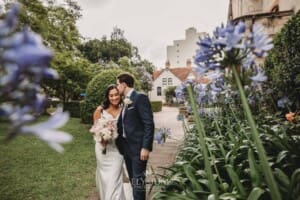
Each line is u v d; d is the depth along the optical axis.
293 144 2.87
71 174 5.68
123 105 3.67
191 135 5.13
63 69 16.97
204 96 3.89
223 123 5.03
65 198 4.39
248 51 1.26
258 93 4.40
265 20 8.62
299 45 5.12
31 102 0.50
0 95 0.48
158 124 15.91
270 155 2.95
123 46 41.88
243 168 2.68
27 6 13.38
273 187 1.42
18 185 4.98
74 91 17.92
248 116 1.44
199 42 1.27
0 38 0.44
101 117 3.90
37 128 0.50
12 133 0.49
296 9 8.08
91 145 8.76
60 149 0.51
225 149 3.53
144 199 3.51
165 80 48.53
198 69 1.31
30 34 0.44
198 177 2.70
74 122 14.73
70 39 20.16
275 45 6.23
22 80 0.47
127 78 3.74
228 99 3.97
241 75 1.46
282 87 5.52
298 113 4.51
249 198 1.82
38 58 0.42
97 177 3.98
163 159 7.06
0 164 6.43
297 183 2.00
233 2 14.12
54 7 20.31
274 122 4.73
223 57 1.28
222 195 2.06
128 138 3.59
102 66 22.83
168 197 2.30
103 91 10.66
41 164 6.46
